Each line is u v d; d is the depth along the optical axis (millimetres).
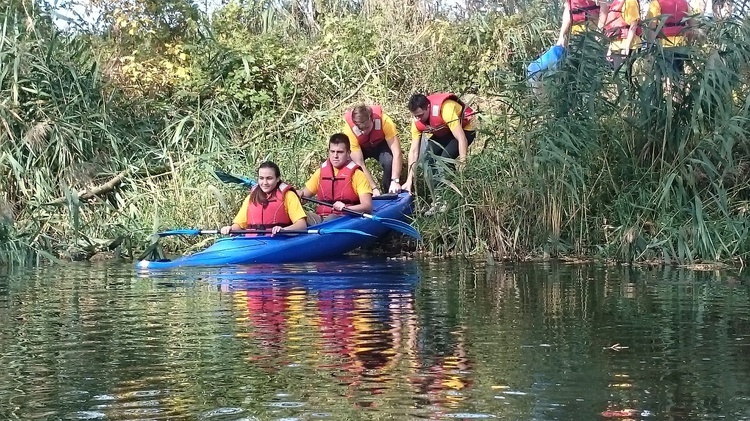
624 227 8344
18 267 7746
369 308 5297
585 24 8703
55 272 7285
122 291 6059
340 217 8562
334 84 11797
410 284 6434
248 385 3506
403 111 11219
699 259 8148
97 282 6574
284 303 5480
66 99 10344
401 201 9078
